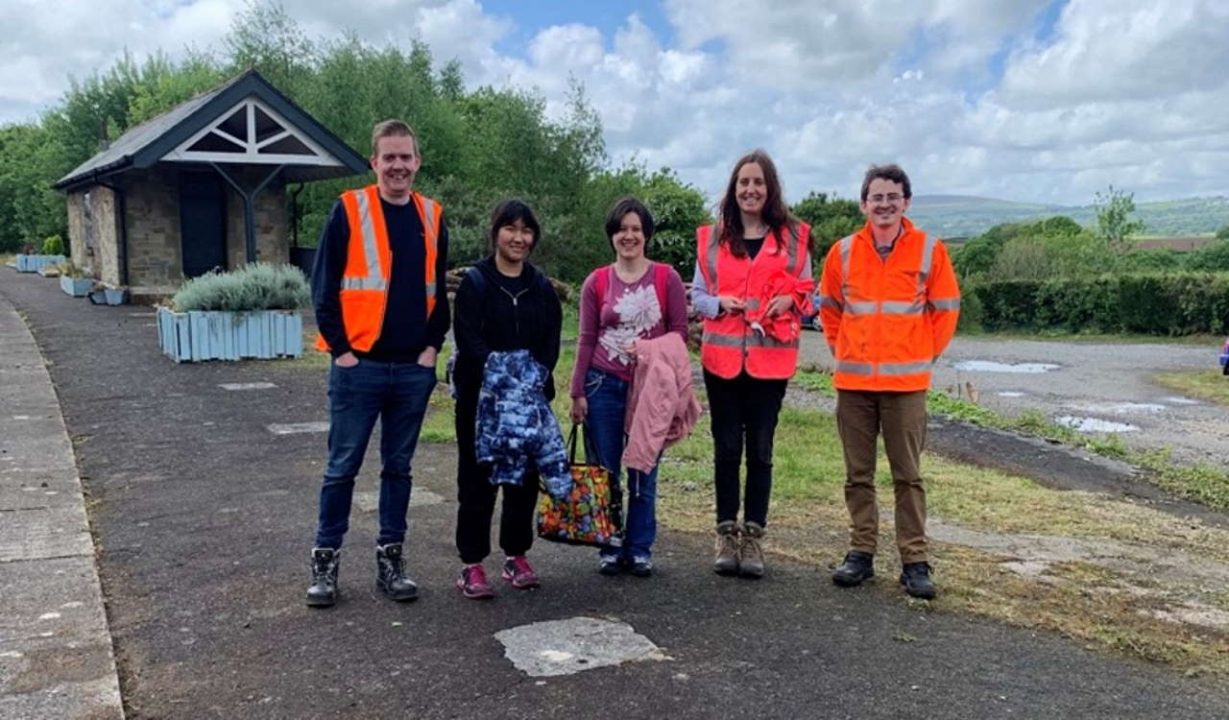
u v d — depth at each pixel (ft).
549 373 13.74
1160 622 13.25
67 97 113.70
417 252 13.05
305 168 63.05
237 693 10.50
